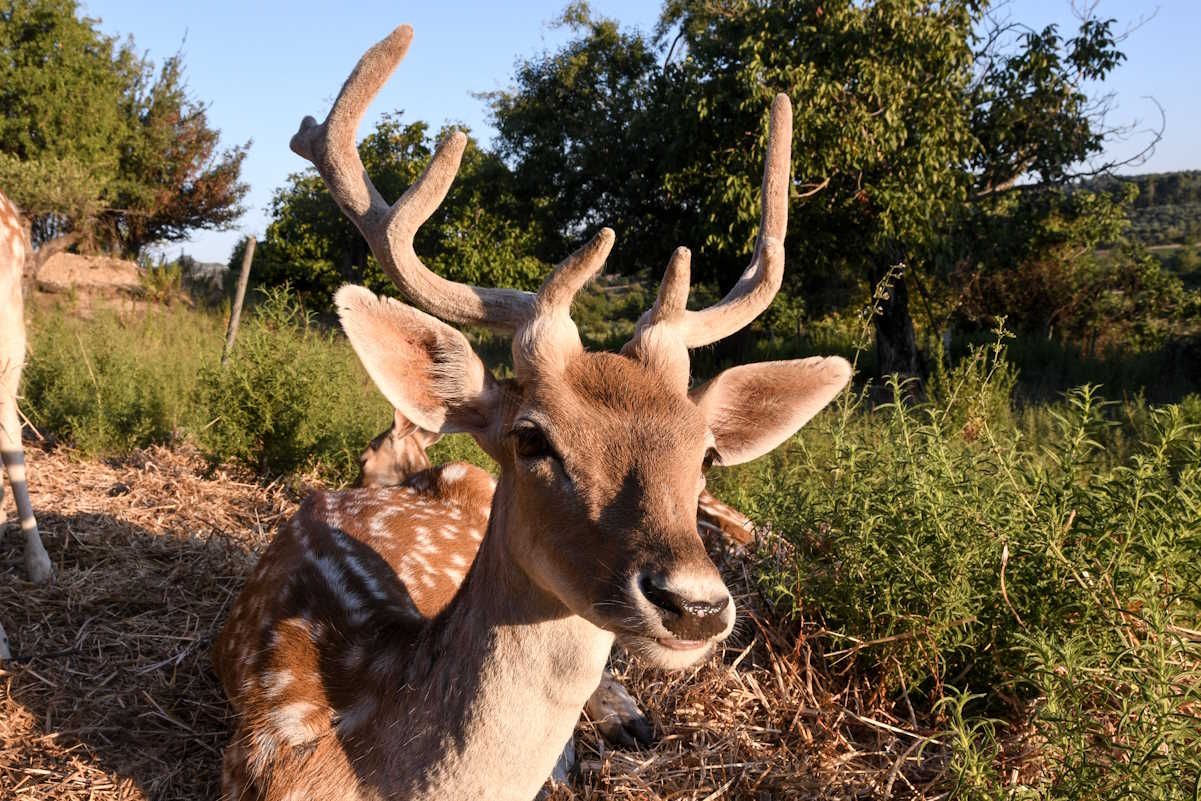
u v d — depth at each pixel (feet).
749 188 47.62
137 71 90.74
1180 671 9.21
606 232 7.16
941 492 10.94
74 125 84.43
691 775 10.23
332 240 86.99
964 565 10.31
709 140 52.65
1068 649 8.48
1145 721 8.23
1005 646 10.34
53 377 24.38
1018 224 53.83
